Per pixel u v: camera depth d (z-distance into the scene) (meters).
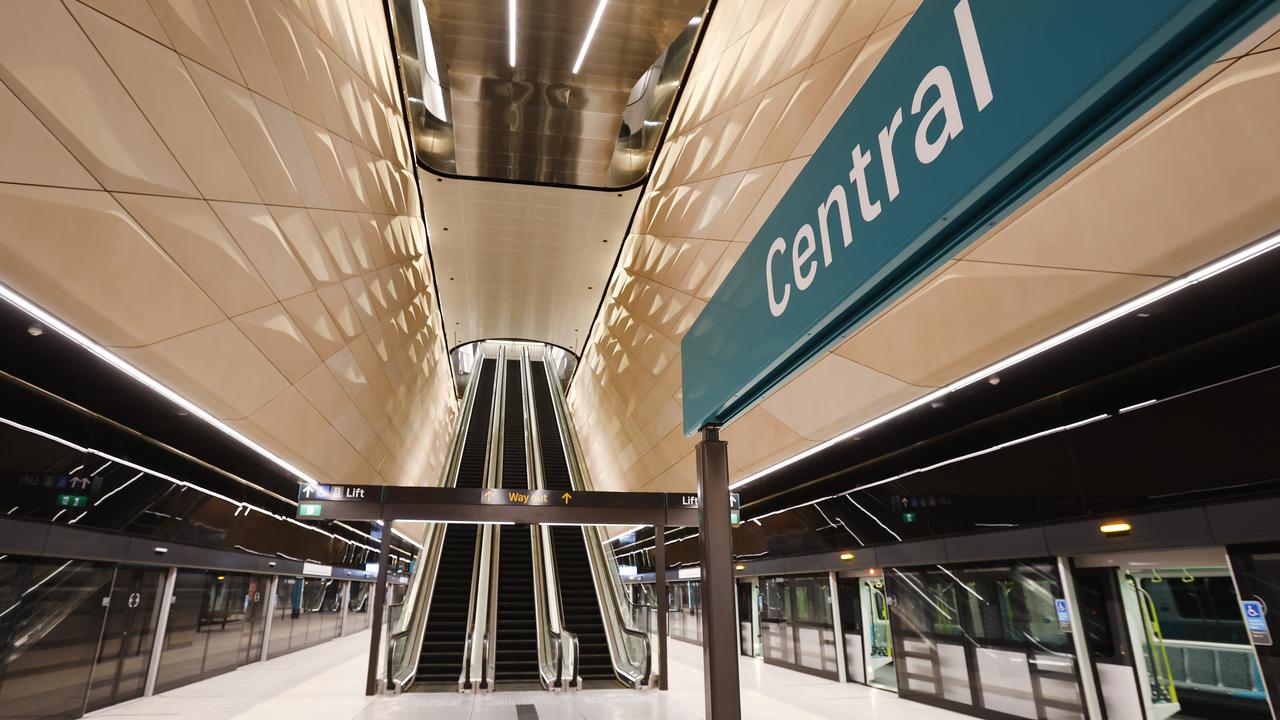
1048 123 0.82
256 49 5.49
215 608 10.30
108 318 4.99
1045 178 0.92
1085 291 4.66
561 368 33.06
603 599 12.64
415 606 11.68
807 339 1.53
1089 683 6.16
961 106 1.00
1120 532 5.70
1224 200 3.56
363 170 8.55
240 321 6.40
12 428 5.80
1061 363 5.94
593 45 10.73
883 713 7.89
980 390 6.82
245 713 7.84
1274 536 4.58
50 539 6.23
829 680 10.53
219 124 5.13
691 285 11.47
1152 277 4.24
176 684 9.20
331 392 9.42
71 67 3.76
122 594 7.80
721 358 2.10
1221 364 5.01
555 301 19.88
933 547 7.95
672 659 14.04
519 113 12.17
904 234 1.11
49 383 6.29
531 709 8.29
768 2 8.90
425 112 12.80
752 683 10.29
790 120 7.96
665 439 15.01
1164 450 5.38
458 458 18.98
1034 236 4.73
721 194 9.91
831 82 7.15
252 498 10.64
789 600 12.02
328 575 15.48
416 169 13.04
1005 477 6.95
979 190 0.95
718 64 10.40
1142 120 3.71
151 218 4.79
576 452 19.91
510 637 11.53
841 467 9.84
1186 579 6.13
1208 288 4.48
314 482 10.66
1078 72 0.78
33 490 6.04
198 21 4.68
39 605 6.36
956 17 1.04
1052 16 0.84
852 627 10.36
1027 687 6.77
